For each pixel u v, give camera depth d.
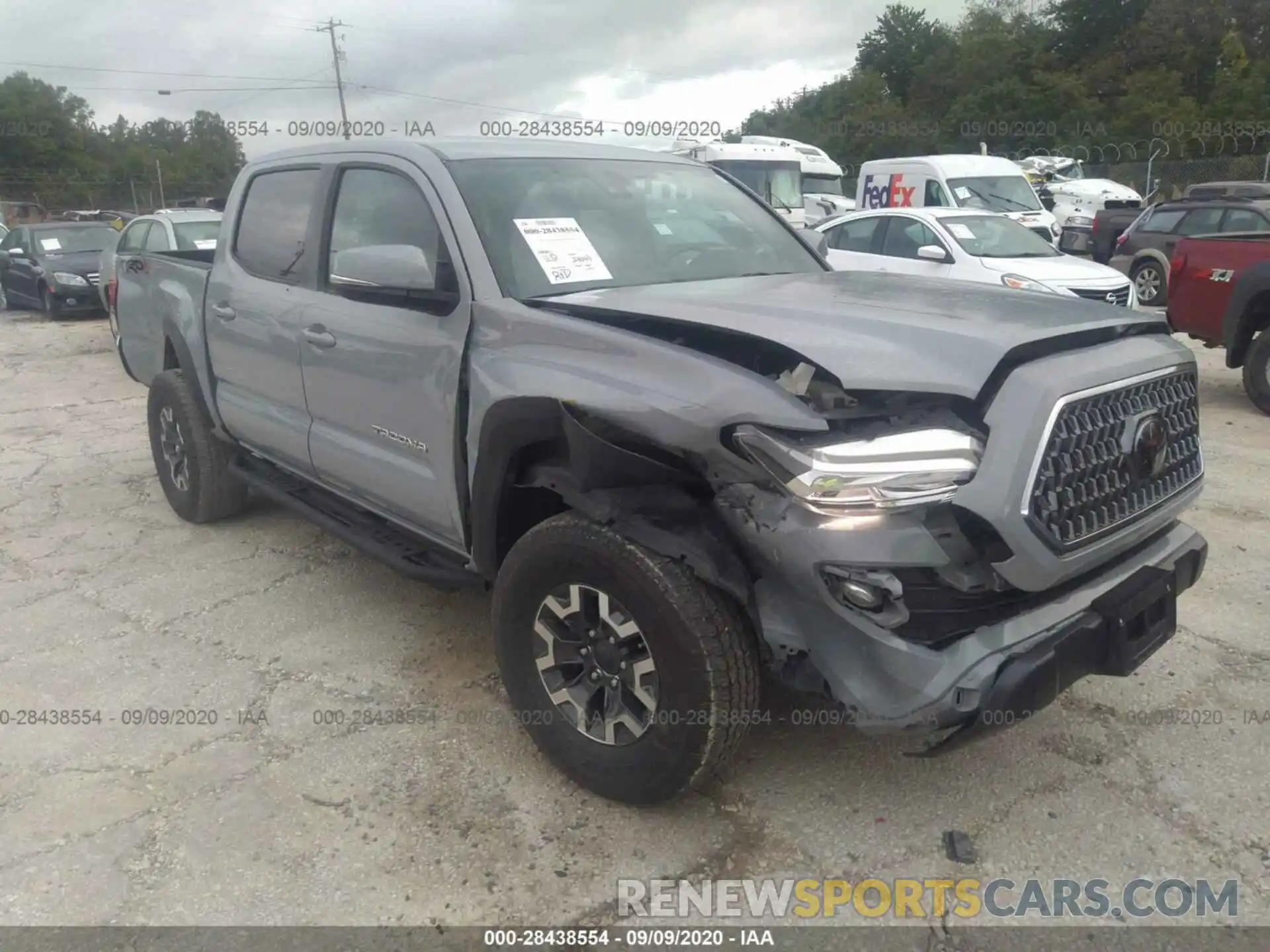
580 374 2.84
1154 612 2.81
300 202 4.30
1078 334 2.70
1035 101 44.88
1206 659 3.81
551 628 3.03
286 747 3.37
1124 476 2.72
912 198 15.26
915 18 64.44
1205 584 4.48
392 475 3.71
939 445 2.43
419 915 2.61
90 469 6.93
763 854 2.82
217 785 3.17
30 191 63.19
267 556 5.13
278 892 2.69
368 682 3.82
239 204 4.79
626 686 2.86
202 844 2.89
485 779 3.17
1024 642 2.51
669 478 2.69
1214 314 8.51
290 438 4.37
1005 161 15.34
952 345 2.56
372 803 3.06
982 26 56.53
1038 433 2.45
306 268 4.16
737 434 2.50
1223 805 2.97
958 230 10.45
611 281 3.50
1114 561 2.85
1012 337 2.58
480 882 2.72
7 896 2.69
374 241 3.82
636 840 2.88
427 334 3.41
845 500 2.40
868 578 2.43
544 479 2.98
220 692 3.75
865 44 66.31
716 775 3.04
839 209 19.73
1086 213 23.19
